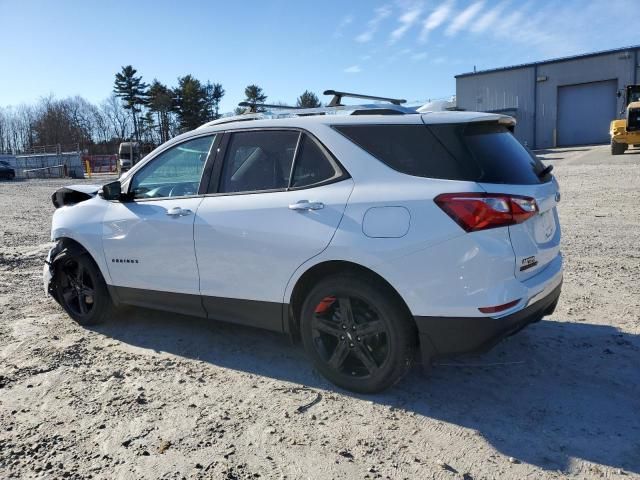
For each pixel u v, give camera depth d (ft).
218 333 15.64
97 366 13.56
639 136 80.79
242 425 10.68
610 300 17.53
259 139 12.98
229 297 13.05
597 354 13.52
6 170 124.88
